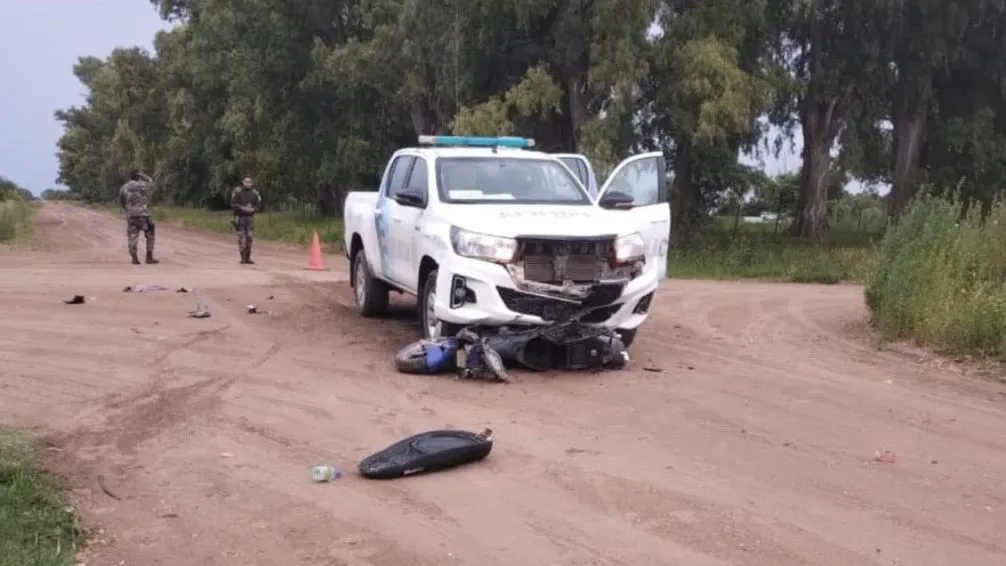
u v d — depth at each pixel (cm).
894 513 545
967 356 1010
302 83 4216
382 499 561
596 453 652
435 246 941
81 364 909
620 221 953
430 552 485
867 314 1360
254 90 4550
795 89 2973
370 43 3597
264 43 4403
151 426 707
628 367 947
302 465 623
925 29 3048
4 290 1406
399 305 1362
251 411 754
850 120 3388
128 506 547
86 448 649
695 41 2662
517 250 888
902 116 3394
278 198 4866
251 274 1809
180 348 998
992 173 3541
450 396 812
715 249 2800
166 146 6988
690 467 624
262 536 505
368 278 1220
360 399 796
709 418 750
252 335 1088
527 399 805
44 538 488
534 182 1046
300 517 531
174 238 3669
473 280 890
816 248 2866
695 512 542
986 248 1231
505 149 1107
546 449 660
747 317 1352
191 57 5456
